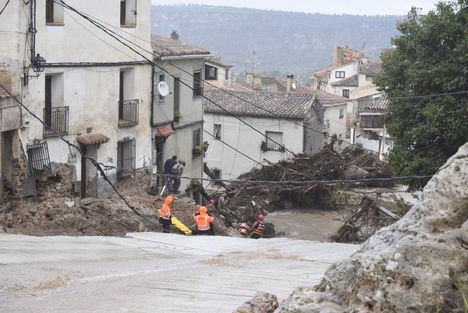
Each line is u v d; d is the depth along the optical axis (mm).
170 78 42812
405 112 32344
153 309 10711
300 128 61031
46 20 33531
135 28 38688
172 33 68312
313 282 13703
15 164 31141
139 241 22125
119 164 38438
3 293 12406
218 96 64812
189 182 46188
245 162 62500
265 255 19750
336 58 113688
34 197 32344
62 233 28781
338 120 82188
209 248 21234
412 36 32875
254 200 45500
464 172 6336
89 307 11008
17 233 27406
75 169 34750
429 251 5945
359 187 50031
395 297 5824
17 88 31109
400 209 38000
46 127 31812
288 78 83188
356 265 6230
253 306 7840
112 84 37188
